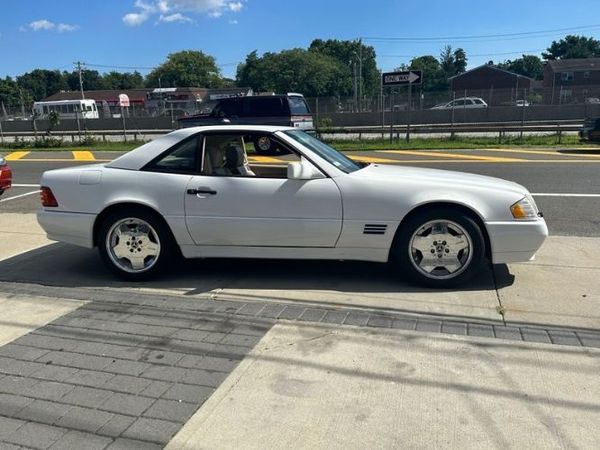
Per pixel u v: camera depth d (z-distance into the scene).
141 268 5.29
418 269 4.91
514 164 14.08
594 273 5.29
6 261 6.10
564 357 3.59
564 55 120.19
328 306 4.55
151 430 2.91
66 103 57.44
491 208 4.78
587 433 2.81
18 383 3.41
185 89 84.25
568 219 7.91
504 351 3.68
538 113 34.97
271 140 5.24
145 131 35.94
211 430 2.90
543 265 5.56
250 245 5.11
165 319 4.35
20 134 33.38
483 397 3.14
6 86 103.88
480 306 4.49
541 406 3.05
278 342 3.89
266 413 3.03
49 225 5.38
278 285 5.11
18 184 12.59
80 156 19.55
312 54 89.44
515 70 125.19
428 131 27.06
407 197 4.82
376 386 3.28
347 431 2.86
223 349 3.80
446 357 3.62
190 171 5.20
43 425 2.98
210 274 5.47
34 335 4.10
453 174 5.38
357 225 4.89
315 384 3.31
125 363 3.64
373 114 36.66
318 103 38.31
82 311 4.55
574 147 18.91
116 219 5.22
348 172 5.06
